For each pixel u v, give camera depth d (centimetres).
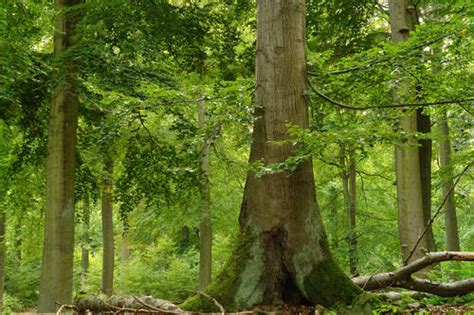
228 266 483
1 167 1067
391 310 432
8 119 980
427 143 976
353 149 554
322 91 635
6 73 797
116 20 884
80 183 1099
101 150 1013
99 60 856
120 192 1050
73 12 905
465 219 1622
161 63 941
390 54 589
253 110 521
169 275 1463
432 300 489
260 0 532
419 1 901
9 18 766
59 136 895
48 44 1121
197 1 1173
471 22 541
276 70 511
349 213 1385
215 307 454
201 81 1060
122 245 2039
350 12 1041
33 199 1178
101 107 918
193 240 1886
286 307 448
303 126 507
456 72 832
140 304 444
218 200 1469
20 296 1964
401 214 888
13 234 1577
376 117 562
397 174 900
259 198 486
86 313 492
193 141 729
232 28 1066
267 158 499
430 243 874
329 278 459
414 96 663
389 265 1291
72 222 891
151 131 1136
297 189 482
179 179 998
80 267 2008
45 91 951
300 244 471
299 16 524
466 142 884
